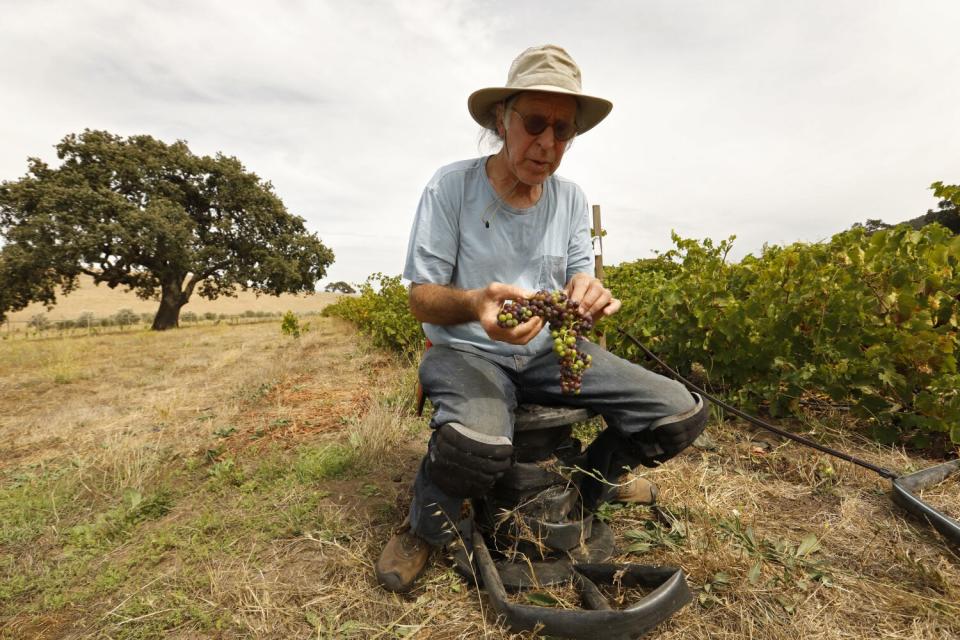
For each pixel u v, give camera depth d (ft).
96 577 7.72
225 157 117.60
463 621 6.01
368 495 9.53
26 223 93.91
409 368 23.52
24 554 8.66
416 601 6.41
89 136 104.12
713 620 5.82
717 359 13.52
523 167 6.48
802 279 12.57
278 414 16.51
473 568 6.48
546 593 5.83
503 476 6.36
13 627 6.76
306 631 6.07
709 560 6.51
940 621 5.71
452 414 5.80
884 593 6.17
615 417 6.53
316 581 7.02
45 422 17.98
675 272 19.12
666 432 6.13
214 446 13.52
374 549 7.61
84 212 94.63
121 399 21.61
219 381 24.70
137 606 6.76
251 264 117.60
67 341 60.08
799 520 8.03
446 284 7.12
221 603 6.68
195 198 114.32
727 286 14.66
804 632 5.60
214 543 8.16
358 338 40.01
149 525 9.28
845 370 10.92
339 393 19.30
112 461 12.24
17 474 12.67
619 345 16.01
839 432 11.05
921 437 10.11
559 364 6.79
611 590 6.19
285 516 8.79
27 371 33.19
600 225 12.24
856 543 7.33
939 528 7.30
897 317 11.10
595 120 7.22
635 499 8.17
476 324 7.04
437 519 6.29
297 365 27.37
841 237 13.09
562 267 7.67
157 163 105.70
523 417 6.22
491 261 7.07
